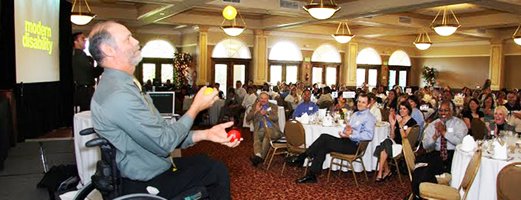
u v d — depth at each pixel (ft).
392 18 40.81
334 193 16.02
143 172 6.26
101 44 5.99
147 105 6.10
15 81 15.90
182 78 49.21
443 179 13.47
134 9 41.14
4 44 15.53
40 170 12.98
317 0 34.14
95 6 39.27
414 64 67.82
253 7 33.30
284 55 54.54
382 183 17.54
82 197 6.82
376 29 51.70
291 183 17.35
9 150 15.53
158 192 6.38
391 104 28.73
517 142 14.26
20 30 16.55
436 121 15.58
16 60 16.25
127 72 6.21
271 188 16.58
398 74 66.44
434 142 15.43
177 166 6.84
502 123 18.47
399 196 15.71
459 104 33.42
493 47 55.47
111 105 5.72
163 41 53.26
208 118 38.17
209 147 25.46
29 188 11.34
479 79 60.44
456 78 63.16
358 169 18.94
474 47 60.90
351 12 34.37
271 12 35.22
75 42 16.97
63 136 18.66
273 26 46.26
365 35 53.11
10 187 11.36
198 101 6.44
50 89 20.65
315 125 19.51
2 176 12.31
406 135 17.76
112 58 6.05
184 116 6.32
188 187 6.56
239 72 52.29
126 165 6.15
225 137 6.64
